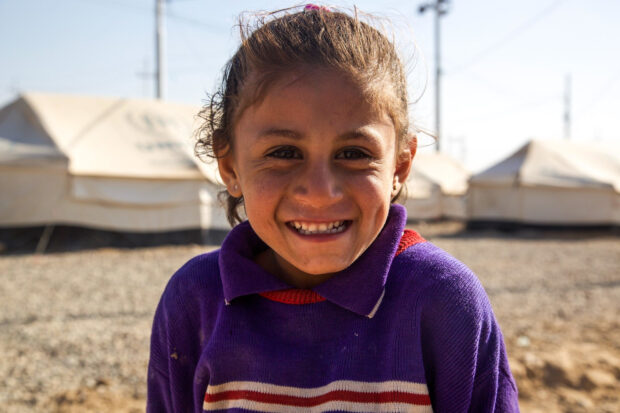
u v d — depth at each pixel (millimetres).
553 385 4066
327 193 965
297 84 968
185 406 1283
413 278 1108
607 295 7469
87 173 11820
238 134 1091
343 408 1066
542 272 9414
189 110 14664
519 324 5848
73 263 10047
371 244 1138
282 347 1132
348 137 976
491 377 1099
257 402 1116
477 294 1108
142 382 4215
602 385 4031
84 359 4734
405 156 1223
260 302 1187
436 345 1084
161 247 12289
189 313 1291
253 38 1064
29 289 7656
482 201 18312
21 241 11805
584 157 18875
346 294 1105
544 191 17312
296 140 976
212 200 12891
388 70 1062
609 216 16906
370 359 1083
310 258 1015
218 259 1325
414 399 1055
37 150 11789
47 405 3785
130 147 12797
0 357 4777
